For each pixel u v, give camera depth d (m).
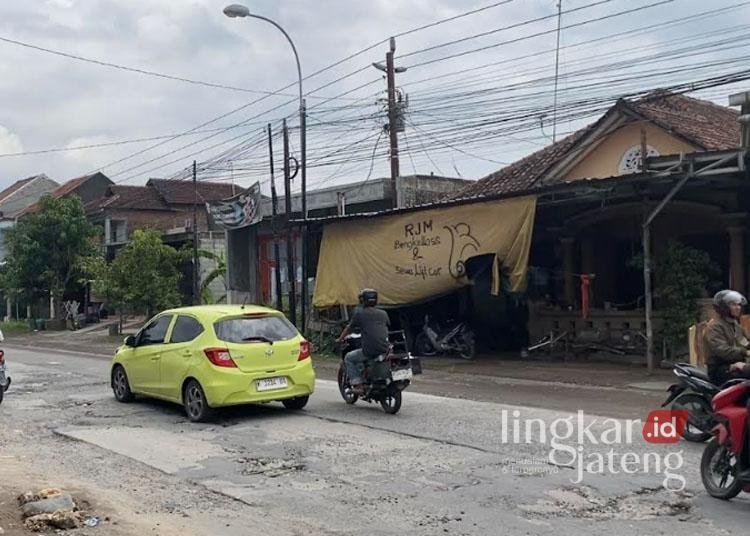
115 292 29.20
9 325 41.00
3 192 58.41
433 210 18.20
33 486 7.49
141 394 12.46
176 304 29.53
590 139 19.95
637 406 11.50
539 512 6.45
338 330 21.11
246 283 29.08
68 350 25.88
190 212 45.38
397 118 24.66
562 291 19.75
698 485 7.13
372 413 11.26
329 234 20.89
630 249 19.20
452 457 8.38
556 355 17.84
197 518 6.59
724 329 8.50
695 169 13.45
